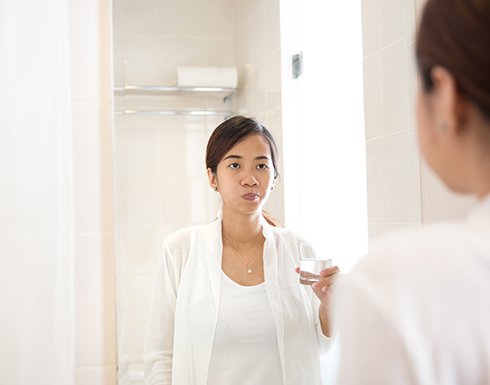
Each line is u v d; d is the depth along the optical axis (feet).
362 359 1.28
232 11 3.70
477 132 1.31
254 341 3.48
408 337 1.21
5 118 3.47
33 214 3.48
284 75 3.74
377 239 3.70
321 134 3.75
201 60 3.65
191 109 3.61
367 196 3.74
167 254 3.54
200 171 3.60
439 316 1.22
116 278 3.51
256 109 3.69
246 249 3.58
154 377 3.47
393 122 3.59
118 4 3.58
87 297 3.56
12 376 3.42
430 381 1.19
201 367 3.44
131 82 3.57
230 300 3.51
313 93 3.77
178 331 3.47
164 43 3.61
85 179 3.59
